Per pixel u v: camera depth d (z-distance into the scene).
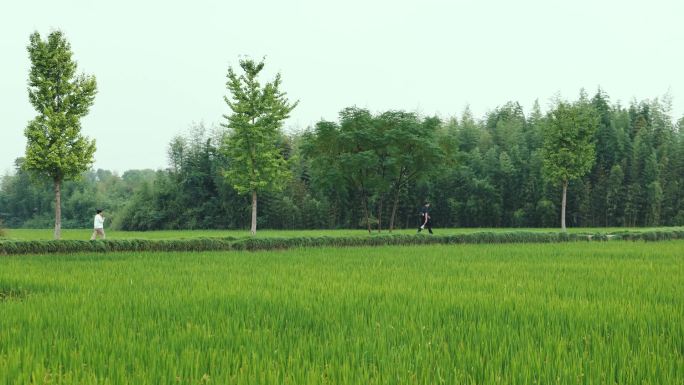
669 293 10.77
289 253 22.83
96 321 8.08
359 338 7.04
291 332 7.38
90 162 29.70
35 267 16.23
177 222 77.62
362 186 41.12
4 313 8.63
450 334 7.38
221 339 7.04
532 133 73.69
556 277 13.68
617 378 5.64
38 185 29.41
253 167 37.59
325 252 23.50
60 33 29.17
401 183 42.50
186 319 8.39
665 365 5.73
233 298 10.12
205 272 15.09
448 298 10.13
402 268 16.20
